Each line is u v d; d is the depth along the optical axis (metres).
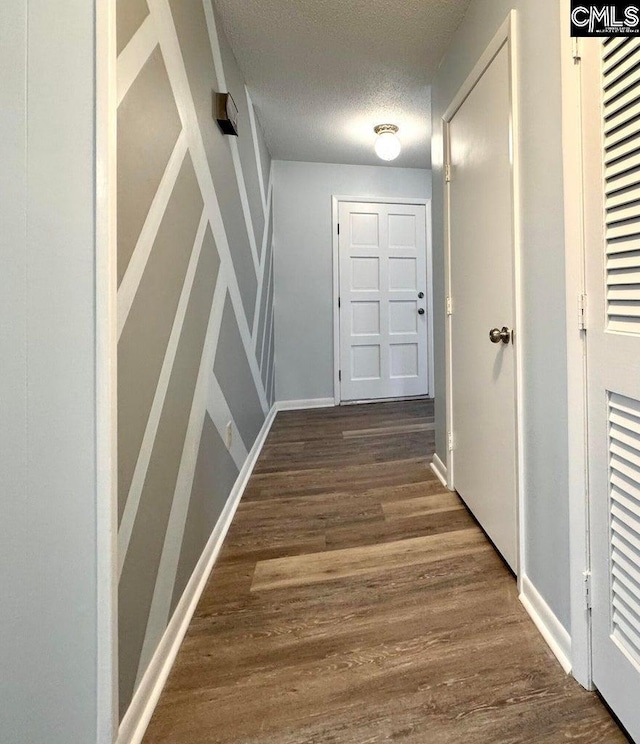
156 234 1.02
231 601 1.25
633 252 0.76
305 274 3.74
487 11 1.43
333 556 1.48
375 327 3.91
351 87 2.30
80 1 0.71
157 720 0.88
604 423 0.85
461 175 1.70
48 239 0.72
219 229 1.67
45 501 0.73
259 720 0.88
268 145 3.21
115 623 0.76
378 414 3.50
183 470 1.20
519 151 1.17
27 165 0.71
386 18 1.72
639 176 0.72
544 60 1.02
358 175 3.75
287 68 2.11
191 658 1.04
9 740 0.73
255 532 1.65
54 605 0.74
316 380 3.84
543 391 1.09
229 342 1.84
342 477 2.19
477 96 1.50
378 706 0.90
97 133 0.72
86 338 0.74
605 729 0.83
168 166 1.10
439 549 1.50
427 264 3.96
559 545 1.02
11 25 0.70
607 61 0.79
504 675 0.97
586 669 0.92
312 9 1.67
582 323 0.90
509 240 1.25
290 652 1.06
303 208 3.68
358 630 1.13
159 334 1.03
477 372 1.59
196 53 1.37
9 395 0.72
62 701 0.74
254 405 2.50
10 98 0.71
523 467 1.21
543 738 0.82
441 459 2.13
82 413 0.74
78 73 0.72
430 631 1.11
